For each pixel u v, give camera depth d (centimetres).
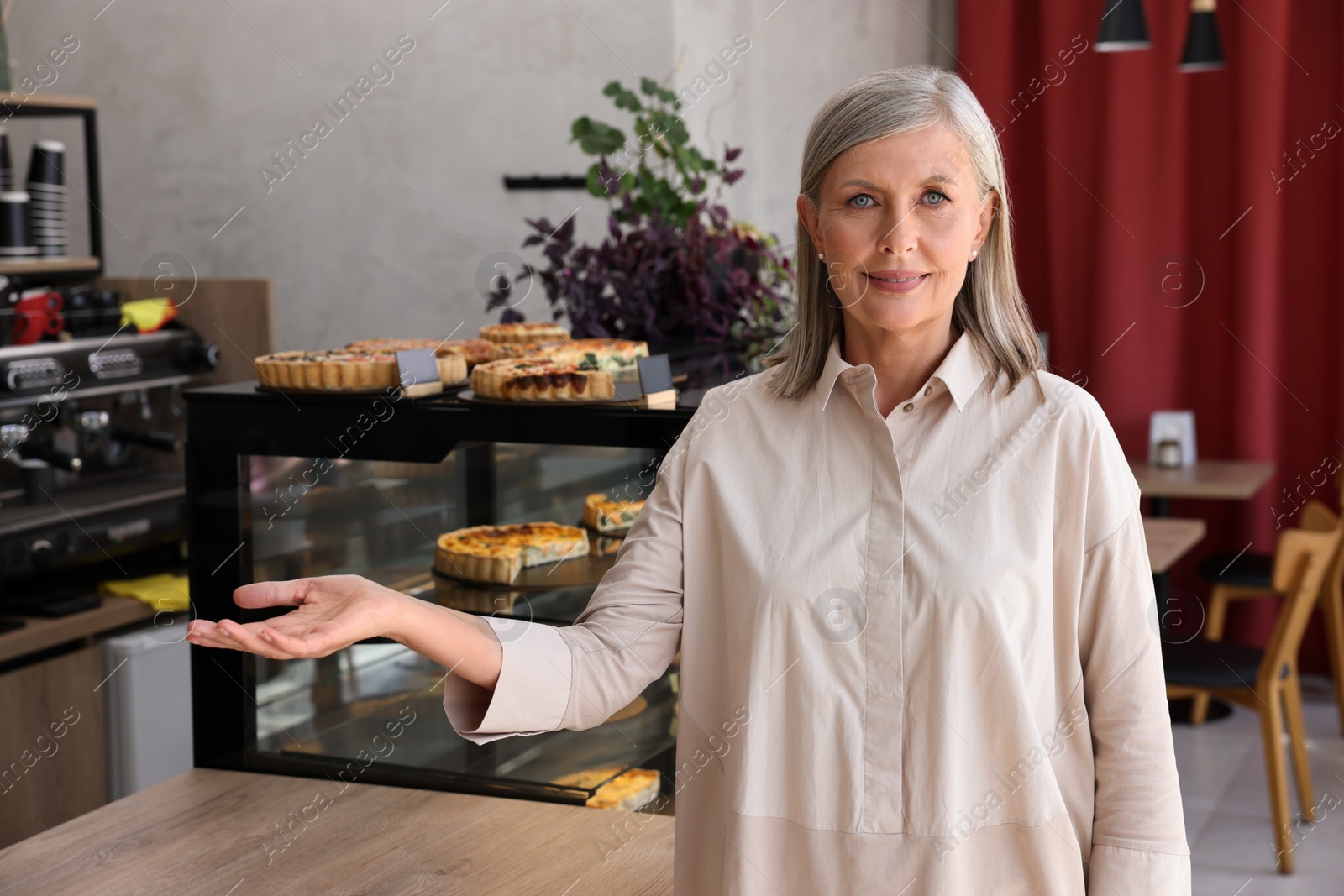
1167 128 388
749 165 400
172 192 392
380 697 149
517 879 122
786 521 99
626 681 100
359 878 121
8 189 284
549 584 148
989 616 93
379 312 376
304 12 371
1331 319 386
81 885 119
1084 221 404
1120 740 98
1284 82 375
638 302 226
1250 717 372
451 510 156
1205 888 265
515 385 143
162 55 387
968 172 95
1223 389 397
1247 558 380
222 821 134
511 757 149
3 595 259
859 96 96
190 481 149
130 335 273
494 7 355
